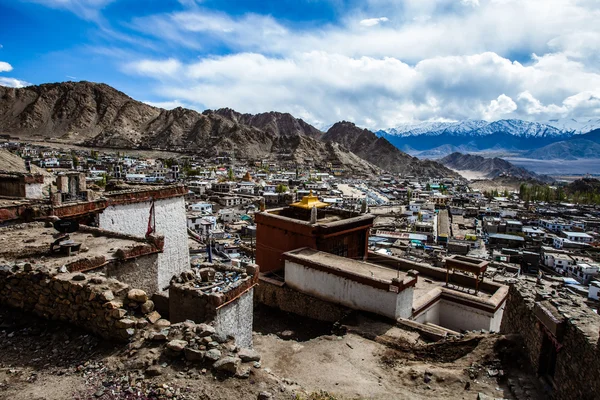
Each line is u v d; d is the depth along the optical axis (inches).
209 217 3932.1
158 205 864.9
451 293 828.0
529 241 4549.7
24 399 302.5
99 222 741.9
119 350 364.5
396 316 696.4
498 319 802.2
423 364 538.0
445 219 5585.6
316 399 380.2
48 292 417.4
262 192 6461.6
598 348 341.7
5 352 372.2
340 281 775.1
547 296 481.7
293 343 631.8
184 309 443.5
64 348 375.6
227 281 485.7
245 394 320.8
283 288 869.8
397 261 1048.2
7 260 465.4
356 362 556.4
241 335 486.6
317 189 7372.1
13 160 3718.0
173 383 321.4
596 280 3088.1
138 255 511.8
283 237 1036.5
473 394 444.8
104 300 380.5
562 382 397.1
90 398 305.0
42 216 661.3
